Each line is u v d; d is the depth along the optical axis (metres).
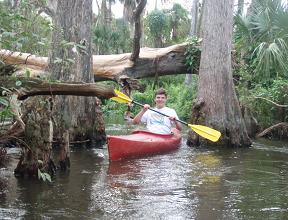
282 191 4.63
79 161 6.29
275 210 3.91
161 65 11.46
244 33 11.34
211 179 5.19
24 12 4.88
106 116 16.08
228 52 8.54
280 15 10.12
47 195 4.21
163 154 7.16
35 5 4.96
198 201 4.16
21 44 4.27
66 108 7.64
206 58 8.53
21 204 3.89
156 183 4.89
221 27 8.49
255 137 9.97
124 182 4.90
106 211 3.76
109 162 6.25
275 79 11.00
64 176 5.12
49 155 5.06
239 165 6.23
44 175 4.43
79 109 7.78
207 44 8.55
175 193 4.45
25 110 5.14
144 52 11.55
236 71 11.27
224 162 6.47
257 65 10.39
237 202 4.16
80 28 7.76
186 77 20.98
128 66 11.22
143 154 6.92
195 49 11.39
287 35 9.95
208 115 8.37
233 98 8.52
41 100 5.13
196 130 7.36
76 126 7.74
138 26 10.43
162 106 7.90
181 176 5.32
